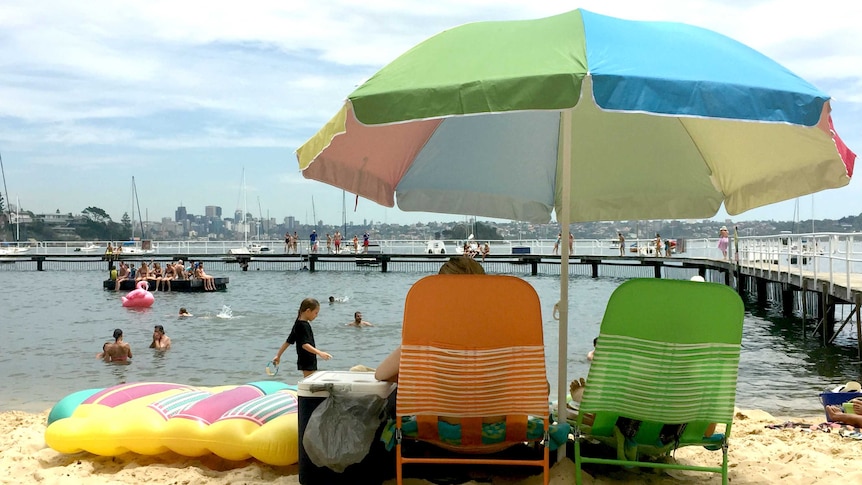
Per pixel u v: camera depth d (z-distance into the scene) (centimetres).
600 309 2219
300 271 4584
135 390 470
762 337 1633
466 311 316
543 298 2633
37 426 561
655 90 267
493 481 360
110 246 4778
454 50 315
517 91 269
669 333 317
